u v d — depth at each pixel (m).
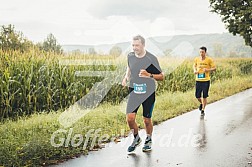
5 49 10.41
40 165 5.52
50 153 5.93
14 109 9.48
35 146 5.75
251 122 9.58
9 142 6.03
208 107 12.66
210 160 5.98
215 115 10.78
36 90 9.75
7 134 6.81
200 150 6.65
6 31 10.88
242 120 9.90
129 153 6.40
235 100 14.95
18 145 6.01
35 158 5.59
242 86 21.06
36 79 9.95
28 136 6.73
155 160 5.98
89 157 6.08
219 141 7.38
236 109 12.14
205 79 10.93
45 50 11.49
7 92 9.18
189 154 6.36
